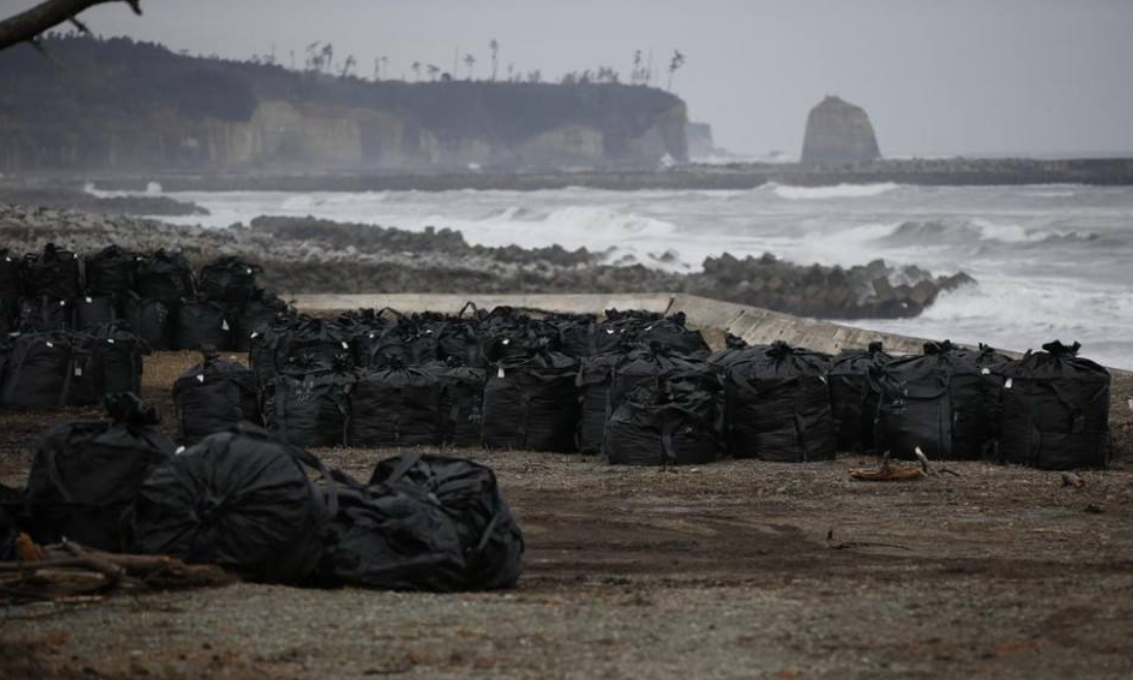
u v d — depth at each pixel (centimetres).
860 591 2077
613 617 1883
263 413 3759
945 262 12431
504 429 3656
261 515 1959
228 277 5778
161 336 5612
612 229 17975
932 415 3481
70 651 1689
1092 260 12162
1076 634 1794
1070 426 3350
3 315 5150
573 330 4472
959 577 2202
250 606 1875
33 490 2072
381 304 7625
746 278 10875
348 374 3725
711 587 2127
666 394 3431
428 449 3653
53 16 1694
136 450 2075
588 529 2673
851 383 3588
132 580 1944
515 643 1742
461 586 2056
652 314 4759
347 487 2095
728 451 3541
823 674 1608
